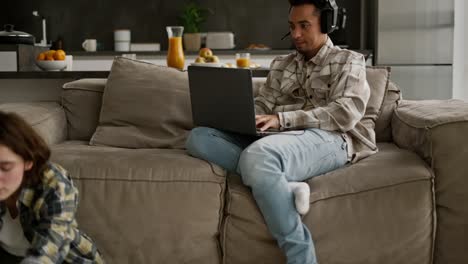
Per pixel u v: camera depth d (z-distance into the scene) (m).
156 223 1.84
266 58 5.05
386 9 4.89
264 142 1.83
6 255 1.53
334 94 2.06
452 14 4.91
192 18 5.43
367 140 2.11
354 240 1.81
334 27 2.14
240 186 1.87
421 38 4.93
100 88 2.63
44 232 1.31
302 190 1.74
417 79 4.97
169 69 2.56
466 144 1.85
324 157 1.94
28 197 1.36
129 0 5.54
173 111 2.41
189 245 1.84
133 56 3.03
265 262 1.82
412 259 1.84
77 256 1.48
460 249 1.87
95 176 1.87
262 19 5.56
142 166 1.89
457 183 1.85
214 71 1.94
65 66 3.05
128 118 2.42
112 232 1.85
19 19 5.51
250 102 1.87
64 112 2.62
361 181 1.84
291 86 2.26
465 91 5.02
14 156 1.27
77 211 1.85
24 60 3.62
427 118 1.97
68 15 5.53
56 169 1.39
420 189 1.82
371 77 2.40
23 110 2.39
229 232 1.83
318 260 1.80
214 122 2.04
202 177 1.87
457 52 4.98
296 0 2.13
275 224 1.73
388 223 1.82
